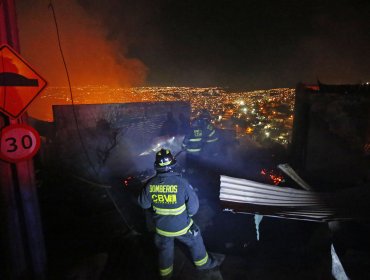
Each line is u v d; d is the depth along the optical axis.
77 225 4.70
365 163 5.75
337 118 6.07
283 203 3.62
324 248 3.34
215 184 6.78
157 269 3.57
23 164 2.84
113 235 4.43
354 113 5.91
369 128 5.80
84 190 6.02
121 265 3.67
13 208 2.87
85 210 5.25
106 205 5.46
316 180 5.54
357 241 3.19
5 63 2.55
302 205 3.57
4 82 2.57
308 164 6.45
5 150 2.67
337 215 3.15
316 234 3.54
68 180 6.36
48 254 3.89
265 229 4.36
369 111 5.77
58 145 7.20
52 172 6.50
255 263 3.54
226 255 3.77
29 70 2.67
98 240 4.27
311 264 3.27
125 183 6.54
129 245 4.12
